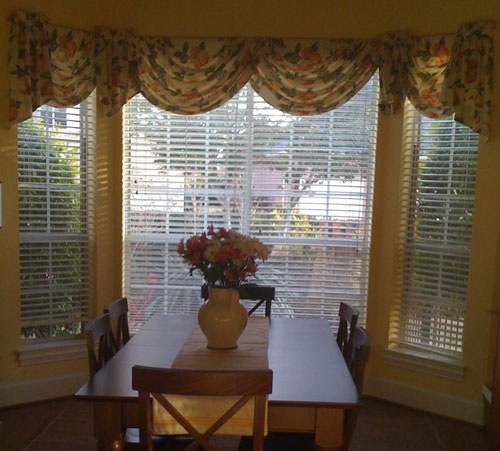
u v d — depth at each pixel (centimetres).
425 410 330
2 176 314
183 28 345
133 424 177
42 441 281
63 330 354
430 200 333
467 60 299
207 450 156
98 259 354
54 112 338
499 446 264
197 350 211
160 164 362
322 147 355
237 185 360
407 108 339
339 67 334
